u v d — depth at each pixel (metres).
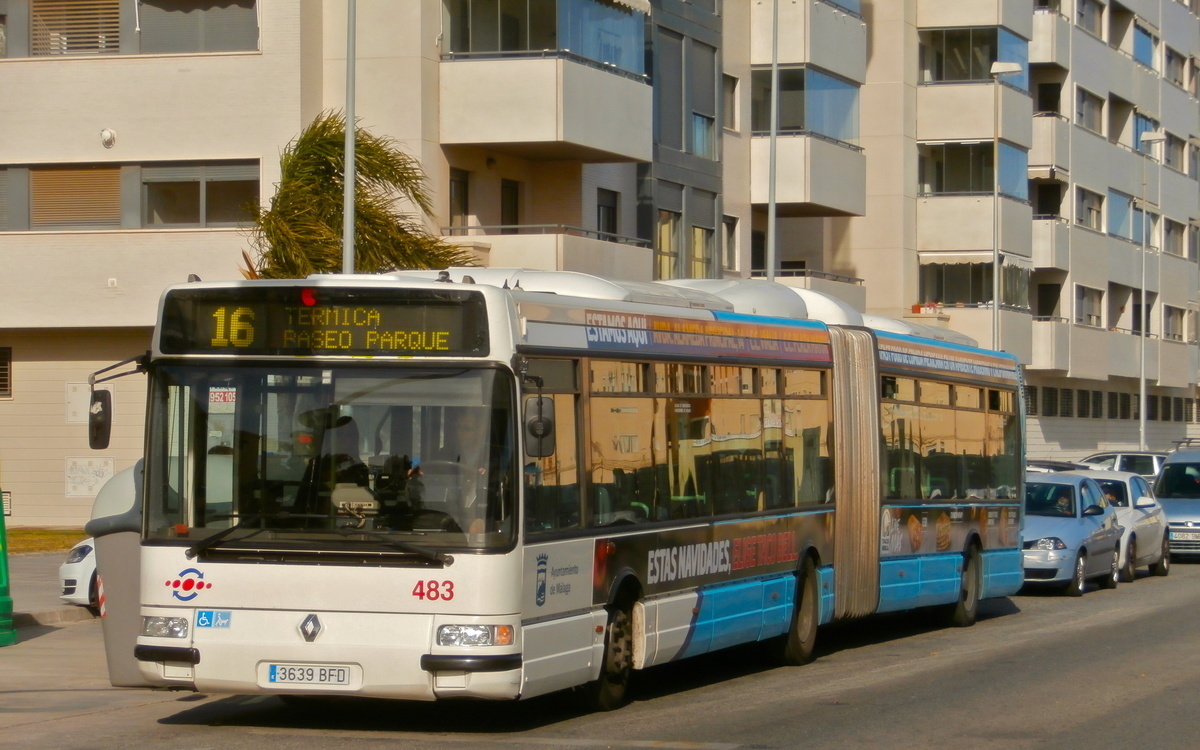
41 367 35.19
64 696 14.50
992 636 20.53
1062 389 64.06
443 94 33.84
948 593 21.19
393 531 11.66
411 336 11.89
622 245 36.56
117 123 34.09
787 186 44.72
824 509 17.72
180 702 14.09
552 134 33.66
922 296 54.19
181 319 12.21
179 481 12.04
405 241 26.70
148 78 34.00
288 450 11.91
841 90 46.69
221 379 12.09
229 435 12.01
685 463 14.68
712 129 42.69
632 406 13.75
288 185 26.48
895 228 52.38
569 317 12.82
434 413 11.77
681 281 18.95
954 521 21.48
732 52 44.22
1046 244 60.38
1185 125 77.75
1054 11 61.34
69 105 34.28
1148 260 72.12
